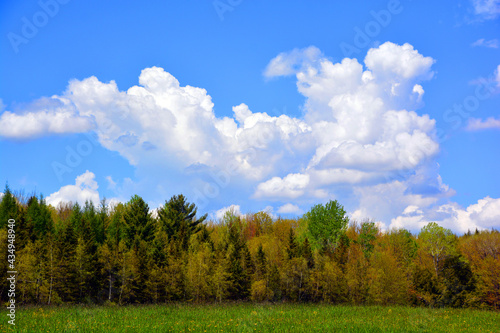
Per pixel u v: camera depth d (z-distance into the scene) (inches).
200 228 3649.1
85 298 2126.0
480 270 2561.5
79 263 2175.2
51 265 2065.7
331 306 2274.9
